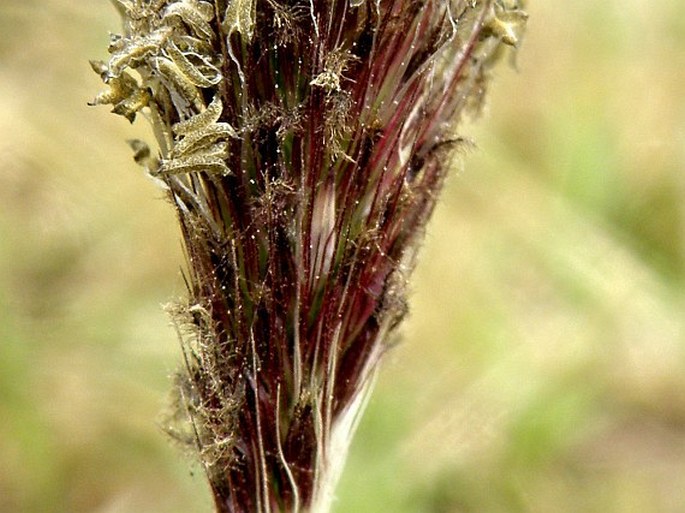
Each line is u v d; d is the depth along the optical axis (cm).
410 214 5
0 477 12
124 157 14
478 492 12
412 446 11
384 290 5
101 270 13
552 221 14
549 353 13
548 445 12
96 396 12
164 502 12
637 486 12
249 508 5
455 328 13
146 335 13
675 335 13
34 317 13
